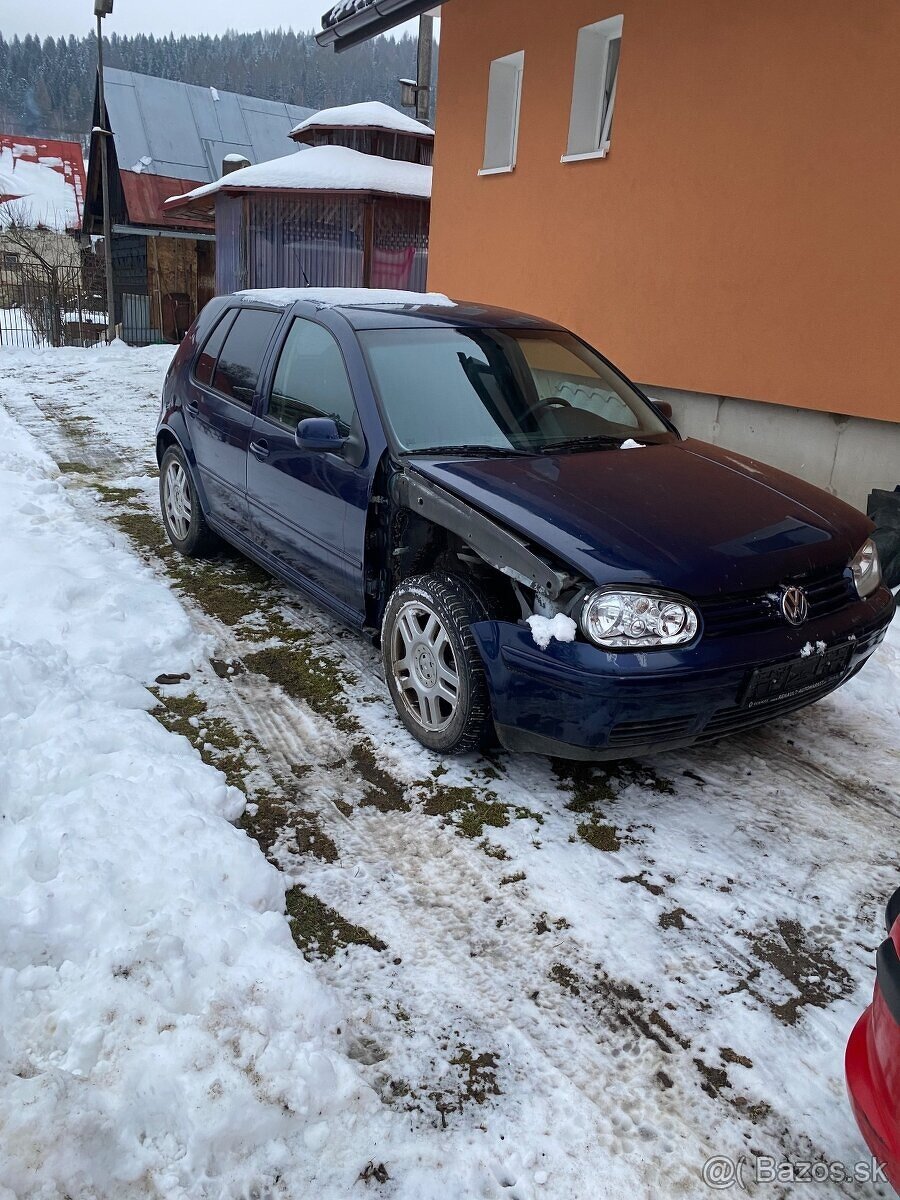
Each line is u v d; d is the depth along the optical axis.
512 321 4.74
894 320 5.91
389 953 2.58
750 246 6.89
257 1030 2.15
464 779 3.45
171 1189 1.83
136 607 4.73
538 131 9.19
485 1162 1.99
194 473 5.44
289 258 14.97
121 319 22.69
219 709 3.90
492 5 9.69
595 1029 2.36
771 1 6.49
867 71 5.88
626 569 2.97
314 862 2.96
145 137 23.91
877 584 3.61
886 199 5.87
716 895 2.88
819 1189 1.98
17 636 4.28
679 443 4.29
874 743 3.86
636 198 7.97
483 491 3.38
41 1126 1.82
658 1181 1.97
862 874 3.00
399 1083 2.18
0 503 6.42
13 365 15.48
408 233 14.52
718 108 7.04
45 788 3.00
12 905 2.41
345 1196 1.89
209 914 2.49
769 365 6.85
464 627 3.29
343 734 3.75
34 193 38.88
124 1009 2.15
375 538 3.84
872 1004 1.86
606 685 2.90
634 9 7.77
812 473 6.75
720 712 3.09
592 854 3.05
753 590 3.09
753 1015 2.42
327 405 4.21
